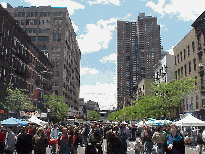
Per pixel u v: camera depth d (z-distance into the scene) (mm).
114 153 10266
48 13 100562
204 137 13492
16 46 48344
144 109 43344
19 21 100375
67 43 104938
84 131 22547
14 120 20375
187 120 23141
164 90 40188
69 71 112250
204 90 40750
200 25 42750
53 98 65500
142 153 14992
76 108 139375
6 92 40719
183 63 51250
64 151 10844
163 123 26406
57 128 24141
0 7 40250
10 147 13477
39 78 63906
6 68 42625
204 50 41344
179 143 9555
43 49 98375
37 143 11438
